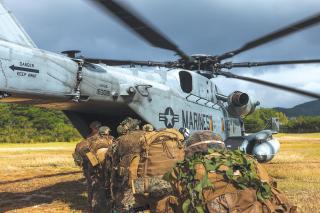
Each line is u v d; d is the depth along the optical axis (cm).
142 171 332
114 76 691
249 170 212
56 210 692
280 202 211
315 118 9912
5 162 1700
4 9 557
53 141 6225
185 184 216
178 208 220
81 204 741
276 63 952
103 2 468
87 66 651
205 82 951
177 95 823
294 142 4712
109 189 449
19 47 557
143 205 342
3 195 843
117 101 694
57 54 620
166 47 704
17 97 570
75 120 755
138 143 353
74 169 1423
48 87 588
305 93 870
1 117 6184
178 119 813
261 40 779
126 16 520
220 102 1041
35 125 6300
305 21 641
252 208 200
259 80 939
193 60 945
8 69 537
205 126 923
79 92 631
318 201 691
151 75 791
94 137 562
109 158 441
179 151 335
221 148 240
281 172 1130
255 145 1084
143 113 730
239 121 1147
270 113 9288
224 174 206
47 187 955
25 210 692
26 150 3253
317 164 1435
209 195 204
